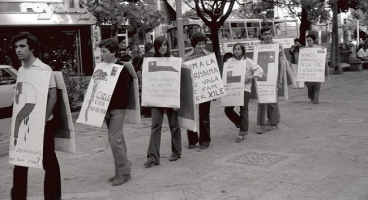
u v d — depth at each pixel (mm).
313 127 8766
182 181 5625
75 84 11594
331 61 25594
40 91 4449
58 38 20859
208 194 5051
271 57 8422
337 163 6020
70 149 4738
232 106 7684
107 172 6340
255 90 8305
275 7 27188
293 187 5109
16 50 4504
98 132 9570
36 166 4441
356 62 23906
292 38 24500
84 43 21703
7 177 6410
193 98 6398
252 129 8922
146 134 9070
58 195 4727
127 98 5926
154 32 25203
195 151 7262
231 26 21125
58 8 20125
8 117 12688
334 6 22703
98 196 5215
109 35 22953
